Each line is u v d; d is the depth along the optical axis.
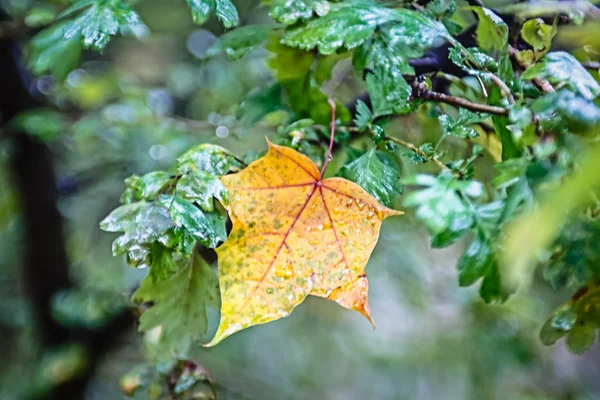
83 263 1.46
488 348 1.27
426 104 0.76
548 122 0.65
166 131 1.03
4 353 1.57
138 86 1.35
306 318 1.91
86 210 1.54
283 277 0.67
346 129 0.75
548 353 1.47
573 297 0.70
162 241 0.66
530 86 0.68
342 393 1.94
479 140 0.77
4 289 1.59
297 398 1.79
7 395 1.43
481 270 0.66
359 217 0.67
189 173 0.68
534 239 0.59
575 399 1.44
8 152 1.18
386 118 0.73
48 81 1.17
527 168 0.65
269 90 0.81
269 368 1.90
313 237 0.67
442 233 0.66
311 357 1.97
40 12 0.91
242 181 0.67
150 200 0.67
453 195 0.66
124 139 1.16
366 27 0.70
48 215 1.25
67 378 1.15
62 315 1.12
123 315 1.12
